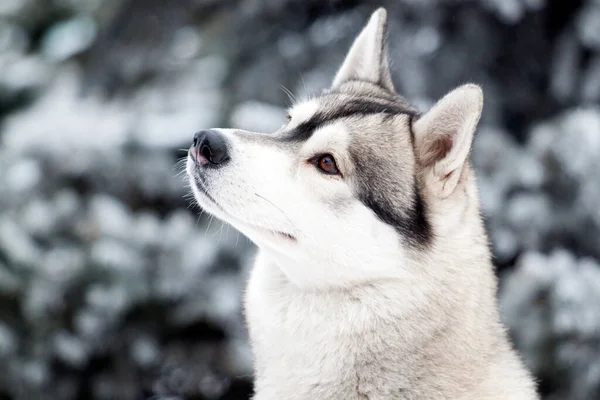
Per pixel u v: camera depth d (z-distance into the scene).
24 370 8.77
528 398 5.17
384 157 5.24
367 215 5.16
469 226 5.30
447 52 10.55
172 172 10.61
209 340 9.53
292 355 5.23
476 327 5.16
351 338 5.14
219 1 11.71
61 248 9.20
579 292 8.27
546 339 8.32
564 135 9.37
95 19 13.18
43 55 13.38
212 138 5.23
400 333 5.11
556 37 10.96
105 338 9.09
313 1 10.97
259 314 5.38
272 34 11.12
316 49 10.87
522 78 11.00
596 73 10.73
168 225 9.52
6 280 8.85
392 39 10.52
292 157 5.27
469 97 5.08
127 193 10.57
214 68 11.84
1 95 12.47
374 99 5.62
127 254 9.18
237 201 5.20
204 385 9.78
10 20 14.08
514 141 10.44
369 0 10.84
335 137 5.23
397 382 5.11
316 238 5.16
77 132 10.74
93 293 8.97
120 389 9.20
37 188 10.09
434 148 5.27
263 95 10.79
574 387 8.35
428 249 5.16
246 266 9.32
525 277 8.45
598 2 10.58
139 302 9.15
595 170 9.24
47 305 8.88
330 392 5.17
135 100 12.05
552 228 9.32
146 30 12.07
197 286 9.32
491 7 10.40
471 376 5.09
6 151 10.34
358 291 5.16
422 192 5.23
